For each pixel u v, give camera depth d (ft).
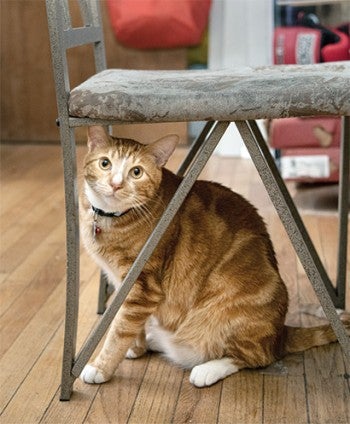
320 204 8.96
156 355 5.45
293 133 8.69
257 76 4.48
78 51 11.50
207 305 5.08
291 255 7.41
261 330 5.07
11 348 5.51
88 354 4.76
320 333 5.42
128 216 4.80
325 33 8.94
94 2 5.45
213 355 5.20
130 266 4.92
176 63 11.32
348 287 6.53
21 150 11.80
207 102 4.18
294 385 4.97
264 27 10.62
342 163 5.77
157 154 4.83
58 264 7.20
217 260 5.07
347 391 4.89
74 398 4.85
